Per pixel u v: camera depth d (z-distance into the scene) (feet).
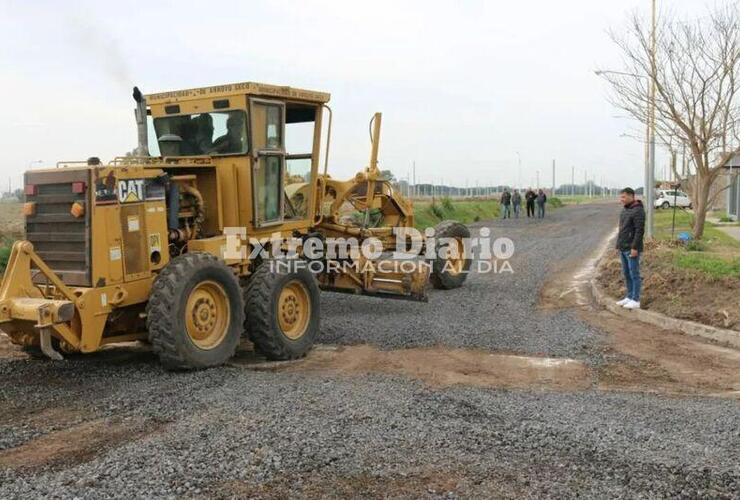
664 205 144.36
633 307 33.42
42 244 22.48
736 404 20.03
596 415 18.81
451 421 18.04
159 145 28.04
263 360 26.09
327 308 36.37
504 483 14.21
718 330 28.63
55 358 20.72
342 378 22.81
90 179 21.26
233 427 17.43
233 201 26.22
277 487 13.99
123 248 22.20
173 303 22.04
